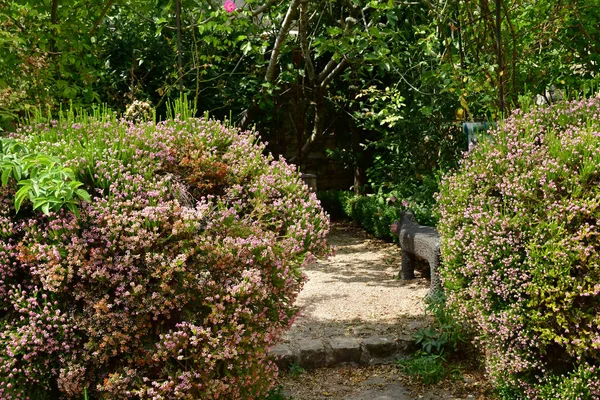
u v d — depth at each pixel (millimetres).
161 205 2732
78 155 2838
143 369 2586
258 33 8156
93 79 6320
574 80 6023
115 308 2592
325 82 9055
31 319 2479
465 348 4723
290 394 4246
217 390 2553
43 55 5676
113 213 2637
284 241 3059
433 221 7453
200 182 3100
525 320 3455
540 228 3410
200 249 2689
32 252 2561
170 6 6957
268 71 7785
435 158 8375
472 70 6059
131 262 2570
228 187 3232
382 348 4742
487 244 3639
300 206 3312
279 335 3041
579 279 3264
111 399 2496
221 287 2652
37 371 2506
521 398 3779
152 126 3270
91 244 2635
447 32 7074
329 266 7527
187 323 2574
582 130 3553
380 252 8281
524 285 3420
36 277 2590
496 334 3641
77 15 6355
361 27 8141
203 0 7297
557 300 3336
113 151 2902
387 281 6727
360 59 7246
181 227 2656
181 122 3412
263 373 2844
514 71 5688
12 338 2451
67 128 3174
